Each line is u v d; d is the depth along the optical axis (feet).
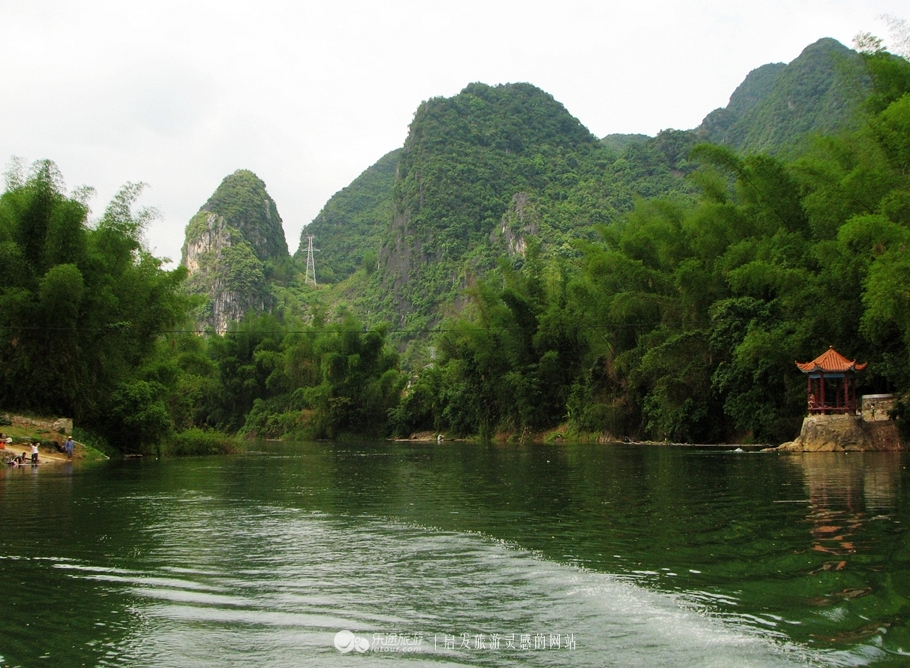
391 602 27.68
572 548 36.45
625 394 164.14
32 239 115.44
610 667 20.98
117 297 127.03
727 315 121.08
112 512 53.01
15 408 115.14
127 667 21.77
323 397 265.34
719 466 82.84
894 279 69.97
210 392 305.32
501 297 201.77
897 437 93.86
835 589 27.68
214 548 38.40
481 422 218.18
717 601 26.63
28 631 25.00
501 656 22.15
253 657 22.47
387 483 74.84
